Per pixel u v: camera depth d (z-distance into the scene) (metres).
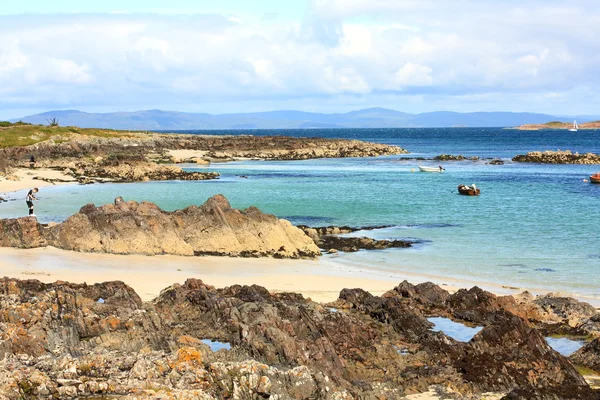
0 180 96.19
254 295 31.80
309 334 26.17
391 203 80.56
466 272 44.97
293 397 20.48
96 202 77.81
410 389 23.50
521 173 124.06
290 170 129.38
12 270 40.12
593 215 70.88
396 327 29.69
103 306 27.94
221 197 52.03
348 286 39.19
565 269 46.03
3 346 22.56
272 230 50.09
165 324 27.25
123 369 21.27
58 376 20.67
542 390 23.05
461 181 108.12
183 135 197.12
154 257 46.59
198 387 20.00
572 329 31.48
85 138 150.38
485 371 24.78
